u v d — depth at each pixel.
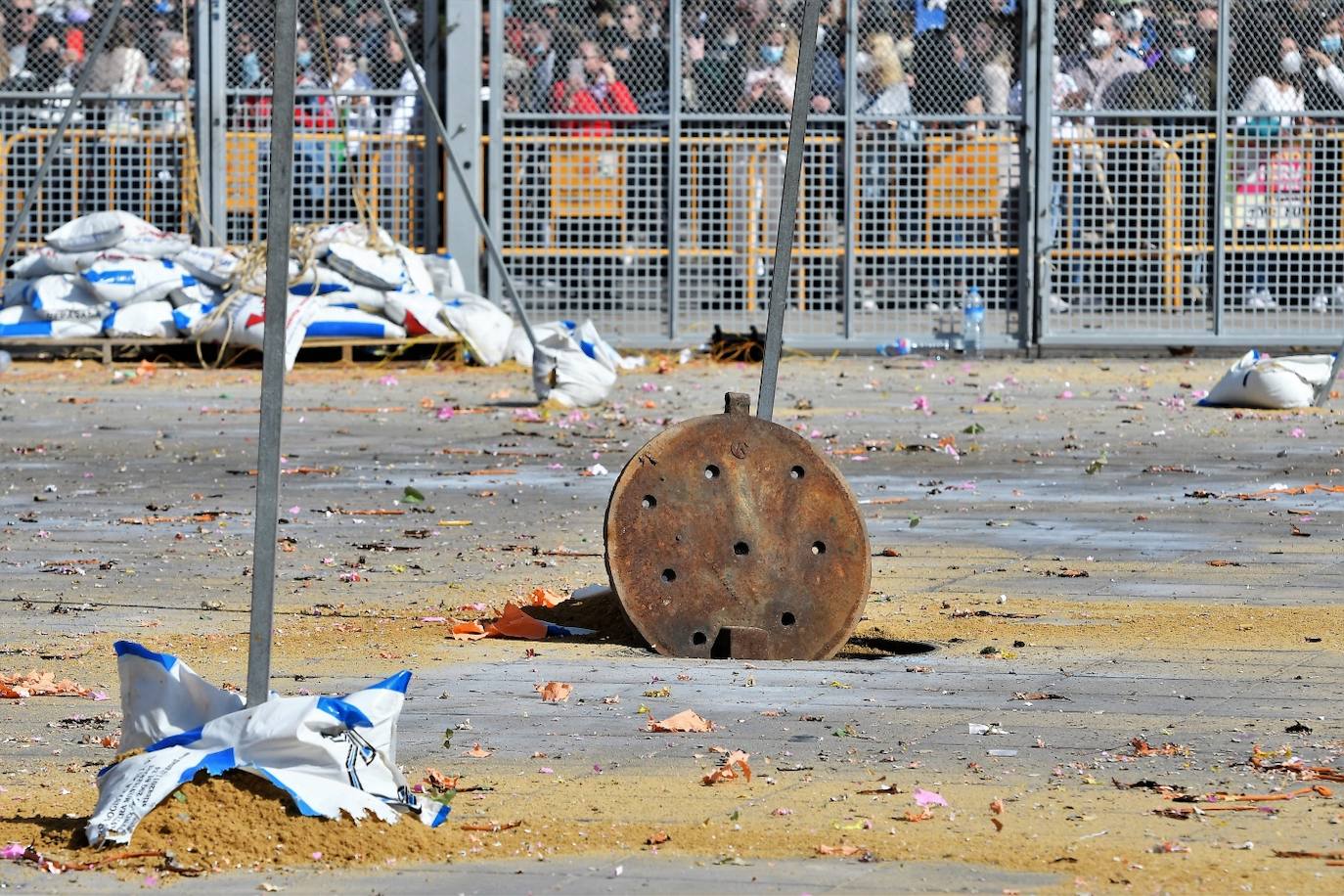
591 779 21.86
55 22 82.06
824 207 83.38
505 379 73.19
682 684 26.98
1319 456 52.41
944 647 29.58
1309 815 20.34
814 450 29.31
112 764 20.03
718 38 82.44
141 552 37.75
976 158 83.25
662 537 29.06
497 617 31.50
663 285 83.62
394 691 19.77
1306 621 31.14
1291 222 83.94
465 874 18.28
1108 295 84.25
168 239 79.50
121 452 52.81
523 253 83.19
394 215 83.12
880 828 19.83
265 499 19.47
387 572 35.59
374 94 82.19
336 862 18.53
